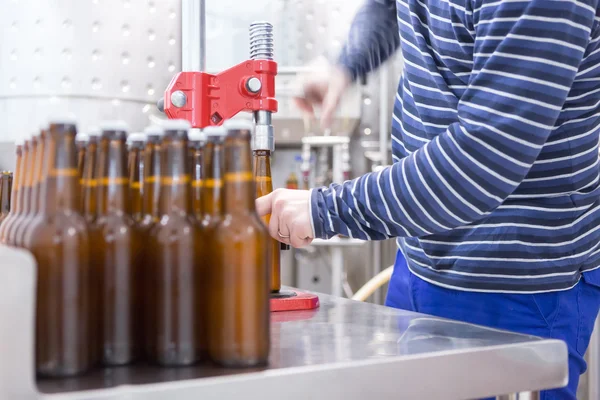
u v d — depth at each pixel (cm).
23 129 121
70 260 58
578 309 104
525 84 78
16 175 78
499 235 102
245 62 108
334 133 300
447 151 81
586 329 106
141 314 65
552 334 102
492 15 84
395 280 129
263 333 63
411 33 112
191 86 105
